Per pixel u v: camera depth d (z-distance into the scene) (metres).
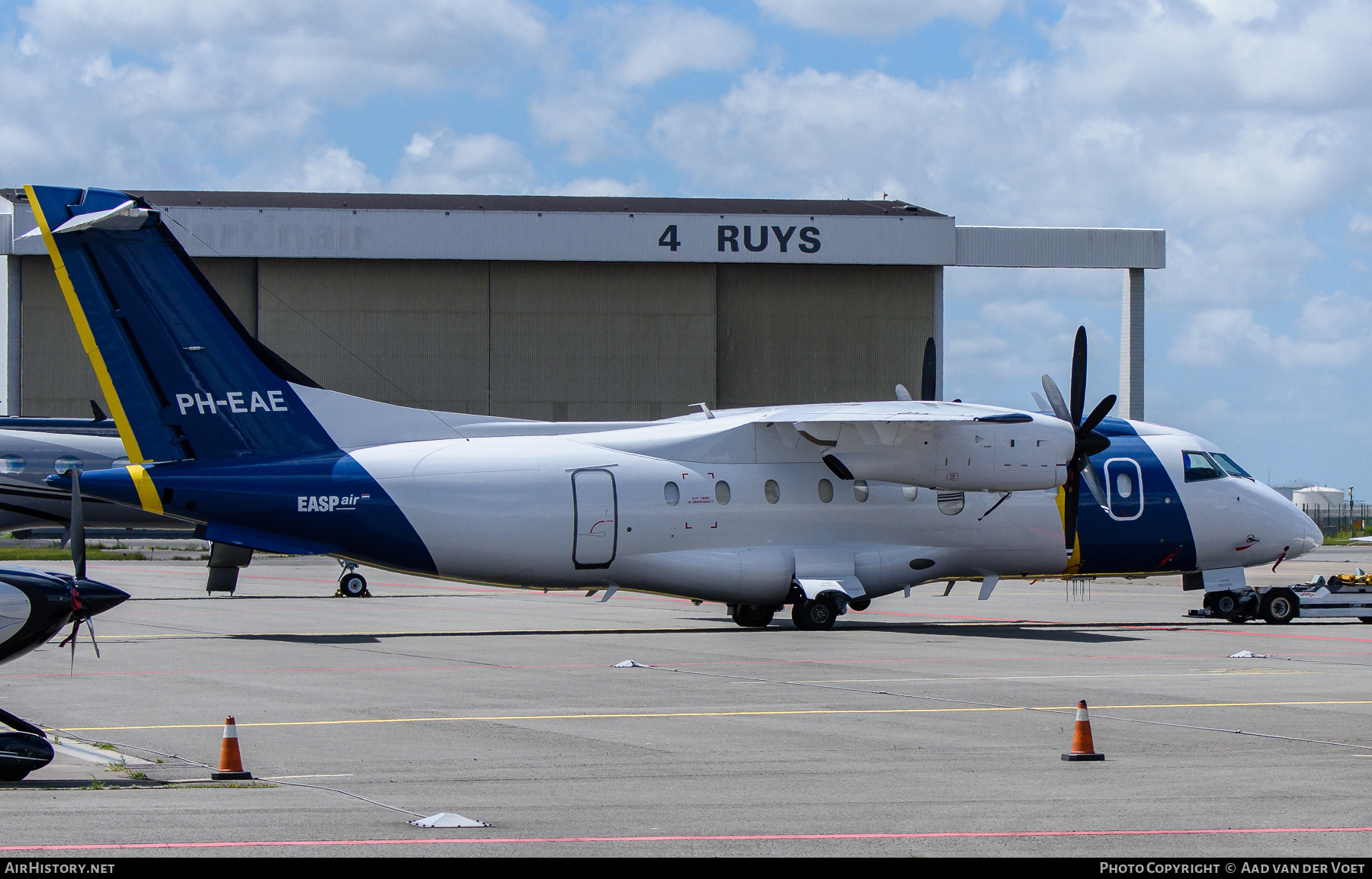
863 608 104.06
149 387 88.50
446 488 92.06
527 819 36.38
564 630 101.94
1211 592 112.12
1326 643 89.56
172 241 88.56
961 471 96.69
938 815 37.09
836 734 51.53
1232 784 41.72
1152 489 105.75
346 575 146.75
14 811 36.56
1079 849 33.12
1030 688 65.69
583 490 94.25
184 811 36.81
